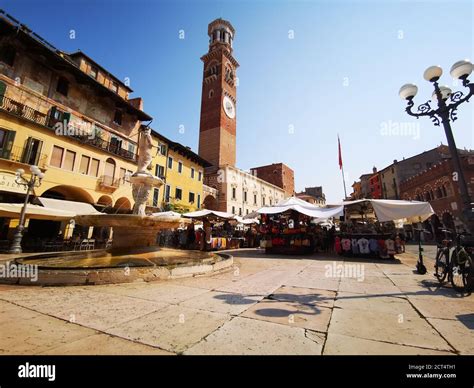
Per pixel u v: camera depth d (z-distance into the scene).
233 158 45.66
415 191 31.56
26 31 15.53
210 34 51.97
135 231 7.43
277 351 2.15
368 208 13.09
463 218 4.99
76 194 18.56
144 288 4.50
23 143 14.82
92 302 3.59
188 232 15.38
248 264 8.34
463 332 2.62
